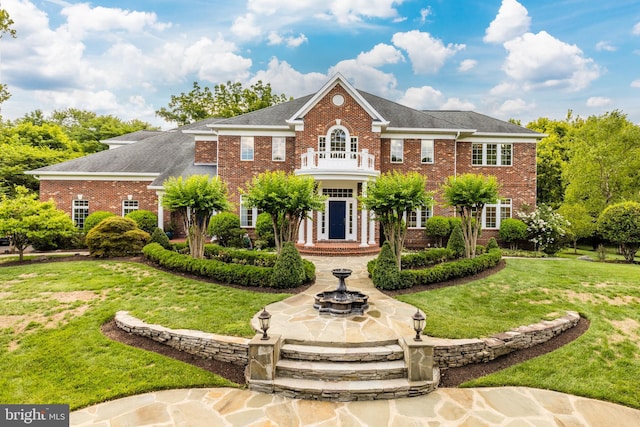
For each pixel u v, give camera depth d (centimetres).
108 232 1445
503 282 1102
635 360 676
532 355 711
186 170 2164
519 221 2052
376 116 1941
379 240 2084
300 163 1947
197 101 4809
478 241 2173
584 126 2998
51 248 1806
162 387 584
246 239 1911
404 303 909
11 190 2614
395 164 2117
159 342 727
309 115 1947
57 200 2128
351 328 721
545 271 1238
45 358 657
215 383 602
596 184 2678
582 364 670
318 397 560
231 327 736
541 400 564
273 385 577
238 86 4888
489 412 528
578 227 2025
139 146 2509
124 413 514
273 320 768
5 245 2070
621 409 545
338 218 2023
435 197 2123
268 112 2234
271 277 1023
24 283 1059
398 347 649
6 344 706
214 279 1096
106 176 2147
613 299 942
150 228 1995
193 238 1261
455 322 779
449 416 516
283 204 1149
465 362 669
